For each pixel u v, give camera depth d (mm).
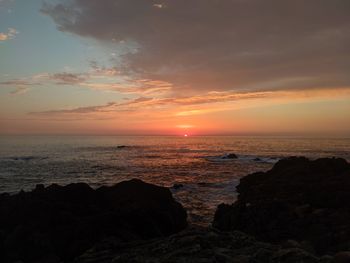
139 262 8586
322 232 13633
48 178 40156
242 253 8922
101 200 18781
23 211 15164
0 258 12539
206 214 22406
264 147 114375
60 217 14859
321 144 135500
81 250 13188
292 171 24375
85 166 54750
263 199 19969
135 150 104625
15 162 60719
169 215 17500
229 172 46188
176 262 8195
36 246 12938
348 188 17984
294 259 8016
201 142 182875
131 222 15617
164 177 41281
